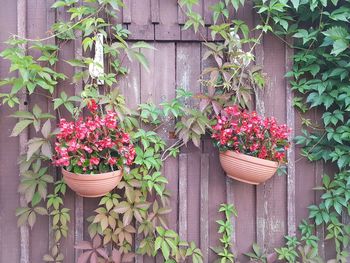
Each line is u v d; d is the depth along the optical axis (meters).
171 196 2.12
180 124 2.03
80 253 2.04
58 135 1.75
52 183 2.02
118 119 1.96
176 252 2.02
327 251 2.21
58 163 1.73
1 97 1.96
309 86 2.12
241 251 2.18
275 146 1.95
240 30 2.15
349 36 1.95
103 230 1.95
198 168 2.14
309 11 2.10
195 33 2.10
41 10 1.99
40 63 1.99
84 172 1.80
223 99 2.01
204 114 2.04
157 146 2.05
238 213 2.18
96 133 1.78
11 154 1.99
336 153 2.10
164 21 2.08
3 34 1.97
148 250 2.05
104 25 1.93
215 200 2.16
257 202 2.17
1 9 1.97
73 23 1.99
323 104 2.19
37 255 2.03
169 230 2.04
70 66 2.02
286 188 2.19
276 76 2.18
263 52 2.16
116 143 1.82
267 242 2.19
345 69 2.04
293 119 2.18
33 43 1.98
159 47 2.10
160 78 2.10
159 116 2.10
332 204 2.14
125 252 2.03
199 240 2.14
